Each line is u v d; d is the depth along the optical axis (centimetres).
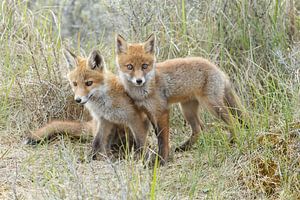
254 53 1272
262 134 1003
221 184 917
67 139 1143
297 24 1351
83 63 1100
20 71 1300
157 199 838
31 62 1312
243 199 896
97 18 1697
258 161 953
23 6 1550
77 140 1164
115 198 801
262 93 1194
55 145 1118
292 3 1335
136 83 1072
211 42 1301
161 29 1350
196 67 1116
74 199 813
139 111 1118
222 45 1280
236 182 929
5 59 1342
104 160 1049
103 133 1110
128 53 1112
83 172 973
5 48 1371
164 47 1323
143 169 945
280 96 1132
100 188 852
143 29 1358
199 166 998
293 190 895
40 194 876
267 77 1184
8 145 1110
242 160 970
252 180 925
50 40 1423
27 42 1365
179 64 1122
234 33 1310
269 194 905
